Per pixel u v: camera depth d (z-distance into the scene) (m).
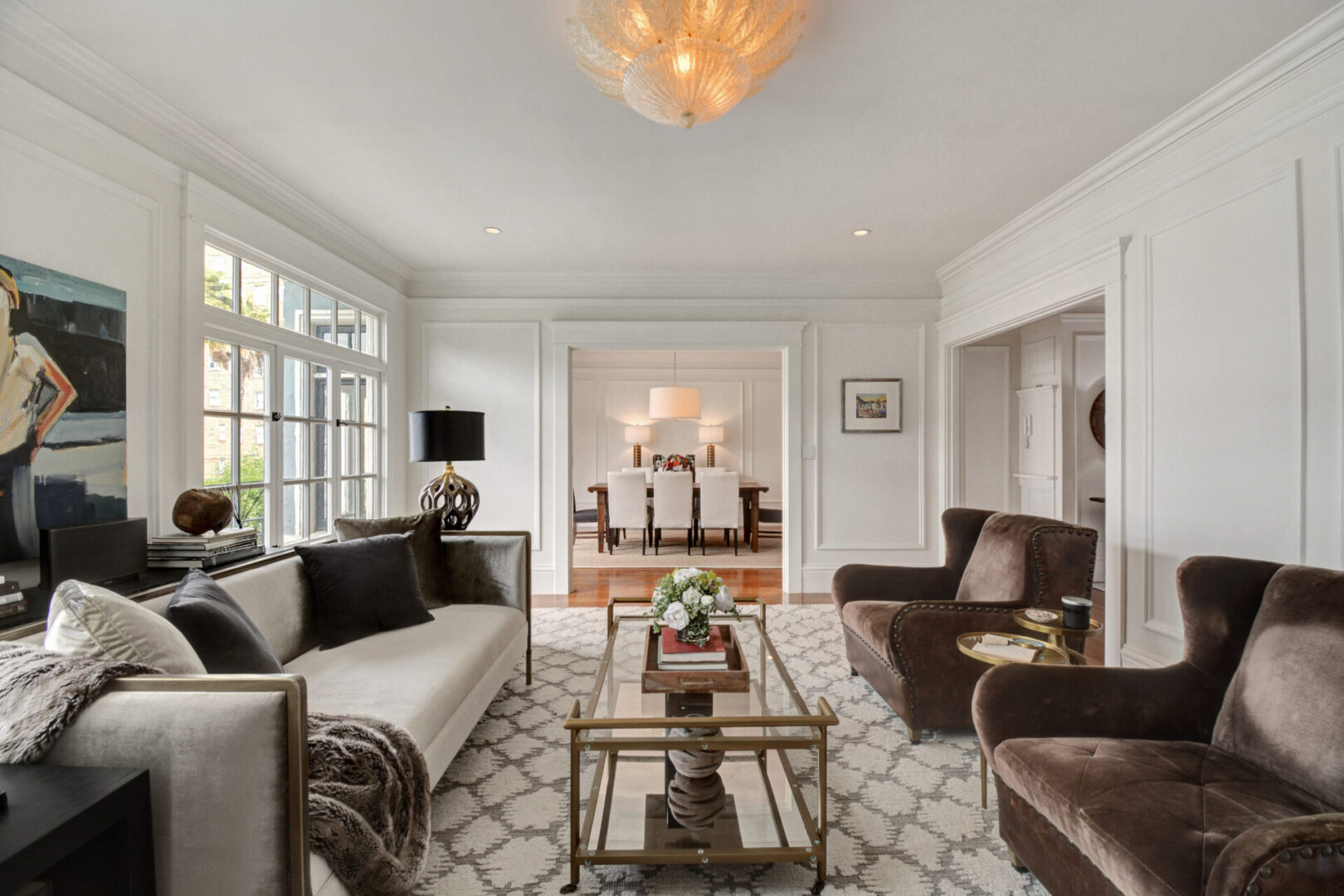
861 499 4.95
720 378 8.83
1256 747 1.38
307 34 1.97
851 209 3.52
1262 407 2.25
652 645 2.12
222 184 2.79
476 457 3.46
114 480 2.16
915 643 2.34
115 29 1.93
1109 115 2.50
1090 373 4.75
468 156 2.84
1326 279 2.03
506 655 2.60
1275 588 1.48
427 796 1.51
